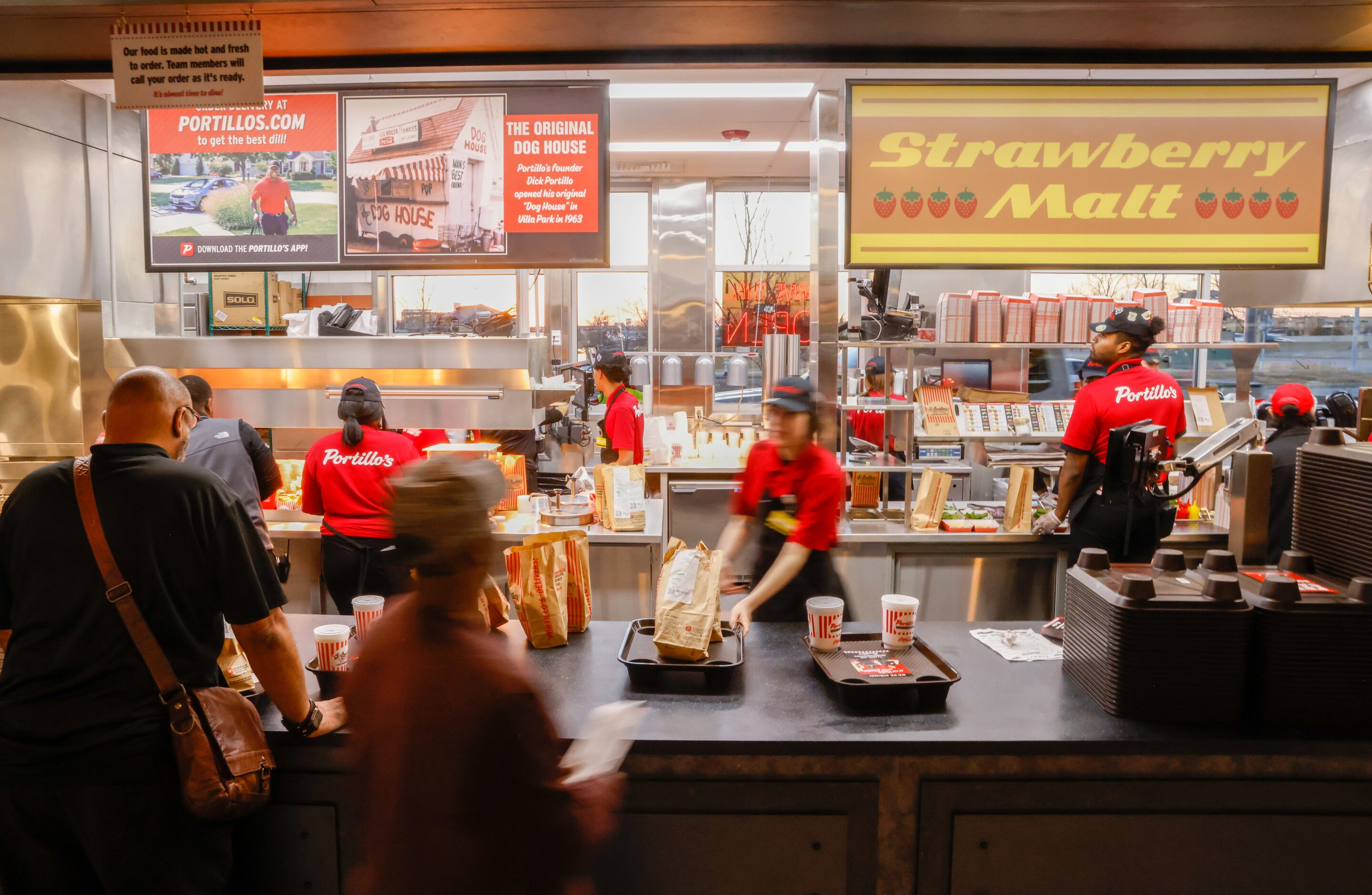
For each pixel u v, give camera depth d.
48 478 1.69
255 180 3.61
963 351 5.97
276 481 3.60
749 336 8.04
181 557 1.66
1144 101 3.10
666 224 7.82
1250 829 1.84
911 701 1.96
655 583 4.12
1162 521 3.47
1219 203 3.13
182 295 5.13
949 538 4.11
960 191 3.15
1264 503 2.26
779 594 2.80
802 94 5.25
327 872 1.86
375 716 1.24
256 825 1.86
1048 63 2.81
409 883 1.19
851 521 4.42
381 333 5.91
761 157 7.03
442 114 3.54
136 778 1.63
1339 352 6.48
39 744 1.62
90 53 2.73
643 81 4.96
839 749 1.78
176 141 3.61
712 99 5.35
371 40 2.68
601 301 7.94
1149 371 3.64
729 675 2.03
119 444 1.72
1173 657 1.87
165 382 1.80
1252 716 1.90
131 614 1.63
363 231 3.61
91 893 1.71
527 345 4.61
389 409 4.66
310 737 1.82
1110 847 1.84
